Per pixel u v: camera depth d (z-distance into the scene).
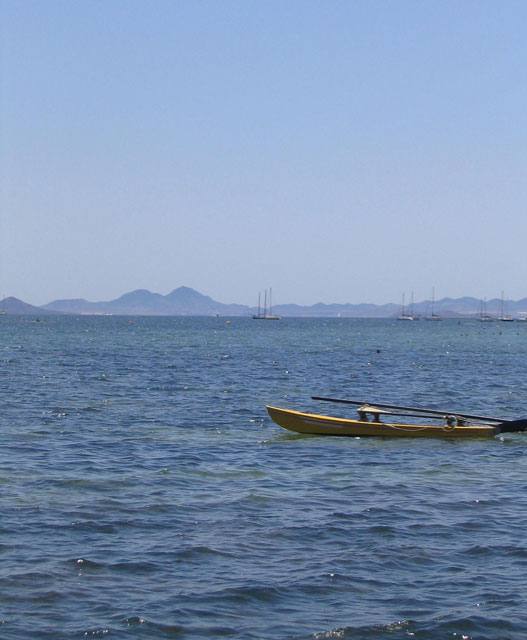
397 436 32.88
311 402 45.84
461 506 21.34
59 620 13.76
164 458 27.62
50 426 34.28
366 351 103.06
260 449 29.86
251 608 14.40
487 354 98.69
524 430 33.91
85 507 20.61
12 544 17.45
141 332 174.25
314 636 13.37
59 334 155.38
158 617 13.93
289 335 165.38
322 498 22.06
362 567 16.44
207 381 56.75
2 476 24.08
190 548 17.42
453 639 13.38
